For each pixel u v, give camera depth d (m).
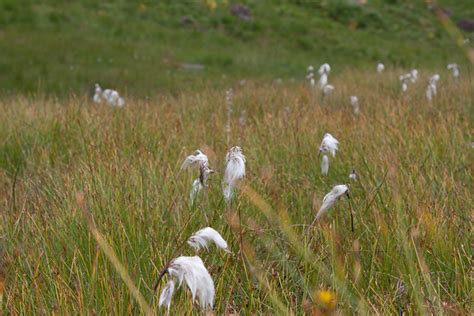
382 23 30.03
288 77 21.39
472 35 29.06
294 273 3.45
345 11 30.55
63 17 23.86
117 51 21.59
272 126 7.40
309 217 4.28
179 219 4.02
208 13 27.55
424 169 5.23
